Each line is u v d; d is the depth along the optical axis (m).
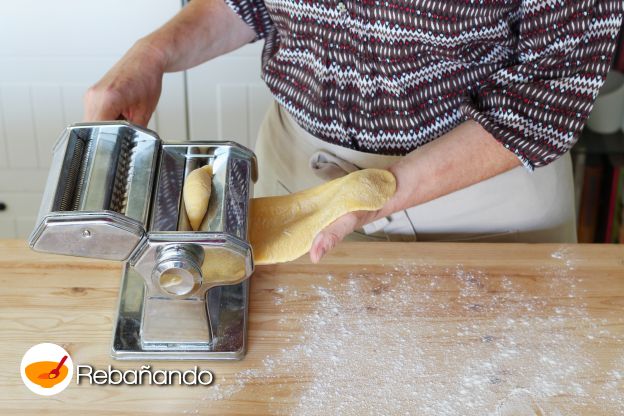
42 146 1.82
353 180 0.81
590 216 1.89
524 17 0.83
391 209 0.85
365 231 1.05
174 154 0.83
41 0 1.62
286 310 0.87
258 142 1.18
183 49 1.06
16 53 1.69
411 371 0.80
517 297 0.90
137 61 0.99
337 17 0.87
